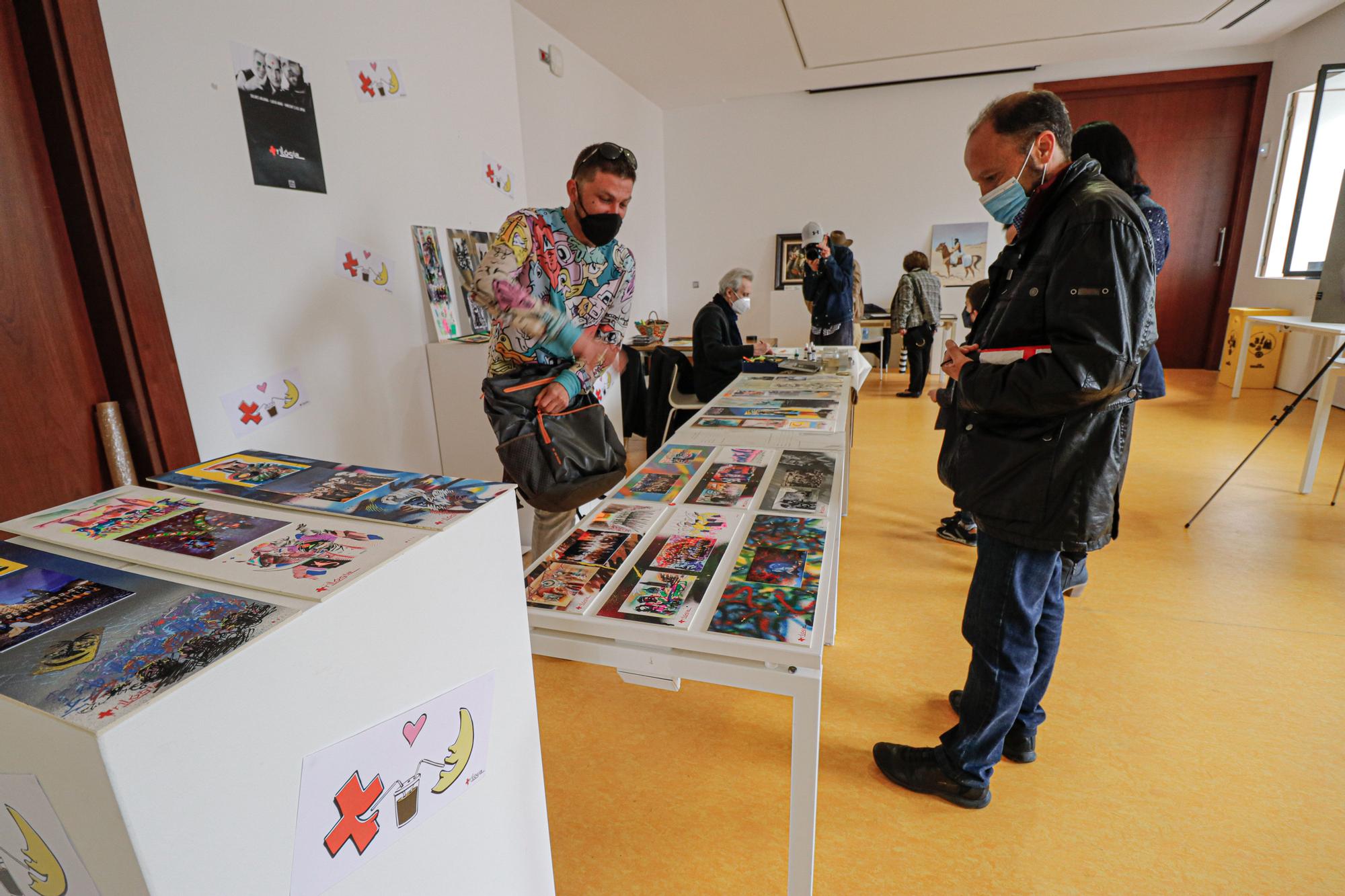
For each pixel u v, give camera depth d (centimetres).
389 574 62
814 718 91
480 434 270
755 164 767
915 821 144
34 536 69
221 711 47
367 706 61
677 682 96
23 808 48
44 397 151
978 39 524
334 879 60
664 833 142
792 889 100
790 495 145
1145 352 115
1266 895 125
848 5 445
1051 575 139
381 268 241
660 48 532
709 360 351
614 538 125
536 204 476
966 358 131
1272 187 601
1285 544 276
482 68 294
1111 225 110
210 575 60
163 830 44
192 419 177
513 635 83
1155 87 648
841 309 470
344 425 229
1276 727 170
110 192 153
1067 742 167
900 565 270
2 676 46
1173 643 208
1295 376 559
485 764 79
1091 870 131
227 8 179
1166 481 356
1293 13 506
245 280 189
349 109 223
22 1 139
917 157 725
